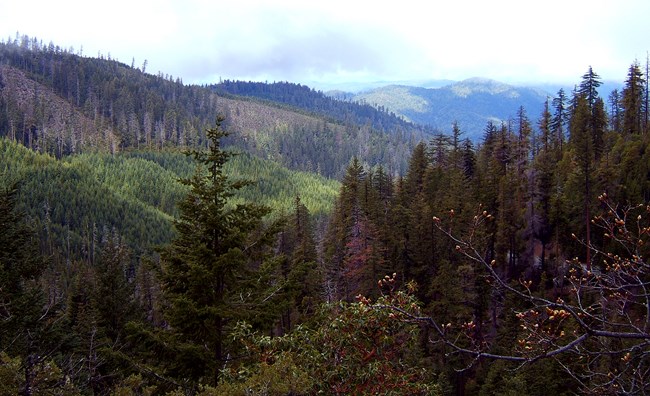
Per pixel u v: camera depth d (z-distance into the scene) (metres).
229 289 13.22
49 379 7.30
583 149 45.94
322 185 198.50
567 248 39.28
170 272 12.72
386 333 8.28
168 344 11.96
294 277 13.88
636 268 5.53
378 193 54.41
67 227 108.12
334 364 8.55
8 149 136.25
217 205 12.73
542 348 4.99
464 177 51.66
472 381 29.05
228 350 12.92
